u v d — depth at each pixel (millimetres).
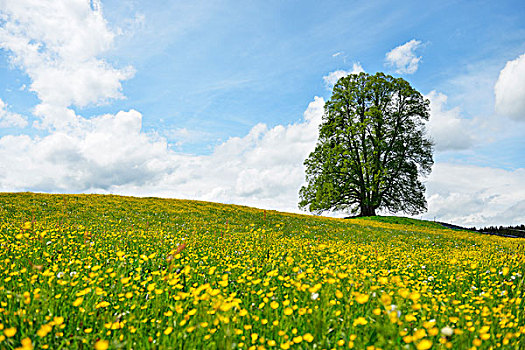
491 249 13562
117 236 10078
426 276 6316
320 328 2650
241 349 2689
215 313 3002
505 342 2646
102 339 2760
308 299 3357
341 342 2484
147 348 2596
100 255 6520
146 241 9430
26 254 6094
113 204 20125
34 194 20422
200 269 5582
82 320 3133
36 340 2707
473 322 3354
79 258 6098
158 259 6234
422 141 35875
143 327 3105
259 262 6391
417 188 35062
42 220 13188
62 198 19953
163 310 3545
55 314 3166
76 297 3590
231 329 2715
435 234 20344
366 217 31469
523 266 7805
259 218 20719
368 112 33938
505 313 3652
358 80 36000
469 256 9953
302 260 6383
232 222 18312
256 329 3158
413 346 2420
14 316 3020
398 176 34688
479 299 3898
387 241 15219
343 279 4082
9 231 9492
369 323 2820
